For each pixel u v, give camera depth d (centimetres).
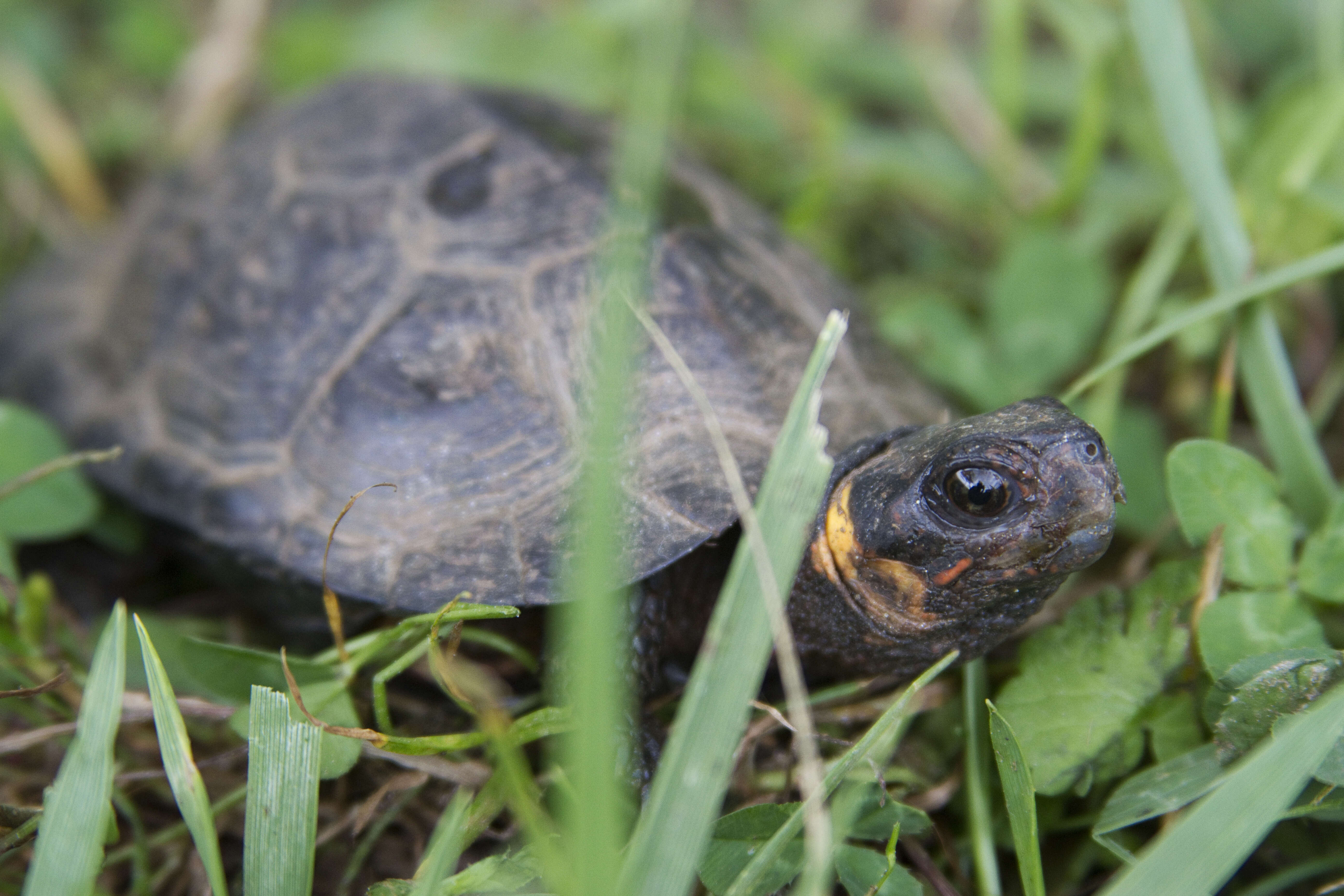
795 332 28
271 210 29
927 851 27
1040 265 32
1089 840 27
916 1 42
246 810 25
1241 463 27
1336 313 32
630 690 26
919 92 39
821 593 26
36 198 36
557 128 29
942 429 26
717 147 37
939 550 25
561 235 28
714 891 25
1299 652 26
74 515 29
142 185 33
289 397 28
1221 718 26
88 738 25
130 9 42
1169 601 27
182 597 30
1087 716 26
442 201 28
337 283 28
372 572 27
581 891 23
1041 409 26
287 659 26
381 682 26
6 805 26
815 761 25
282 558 27
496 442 27
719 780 24
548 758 26
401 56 38
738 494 24
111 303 31
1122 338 31
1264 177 31
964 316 33
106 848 27
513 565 26
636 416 27
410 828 27
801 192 34
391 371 27
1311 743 24
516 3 41
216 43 38
